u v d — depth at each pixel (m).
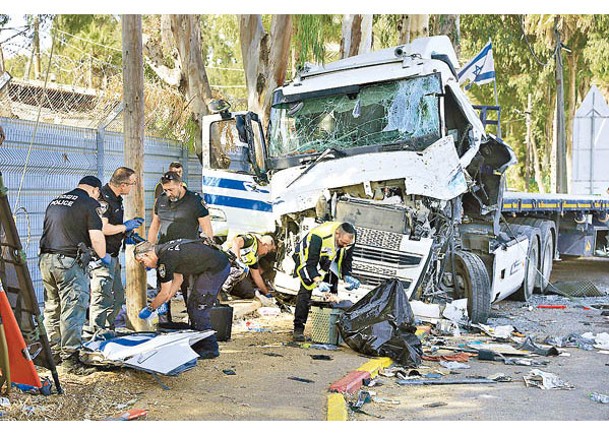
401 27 15.56
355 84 9.39
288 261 9.30
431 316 8.80
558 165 30.97
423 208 8.97
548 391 6.37
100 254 6.23
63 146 9.12
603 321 10.26
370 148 9.25
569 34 35.00
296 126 9.63
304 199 9.12
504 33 34.25
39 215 8.64
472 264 9.73
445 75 9.41
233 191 9.91
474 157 10.43
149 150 11.84
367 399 5.89
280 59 13.10
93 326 7.00
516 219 13.32
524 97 39.50
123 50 7.66
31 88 9.88
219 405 5.52
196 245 6.96
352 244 8.14
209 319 7.22
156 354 6.01
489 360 7.64
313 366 6.90
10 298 5.57
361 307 7.66
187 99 13.73
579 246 15.89
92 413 5.26
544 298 12.63
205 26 29.25
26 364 5.34
